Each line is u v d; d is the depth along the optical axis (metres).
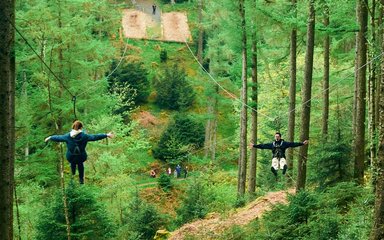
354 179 16.77
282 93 38.97
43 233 15.24
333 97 32.69
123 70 54.47
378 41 17.84
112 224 16.34
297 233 12.33
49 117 27.50
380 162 9.48
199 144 48.69
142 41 68.31
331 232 11.90
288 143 14.91
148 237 21.33
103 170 29.42
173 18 75.56
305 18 19.48
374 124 18.48
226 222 19.47
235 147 49.38
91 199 15.56
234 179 36.19
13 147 13.16
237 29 24.38
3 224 10.18
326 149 17.70
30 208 21.11
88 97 29.83
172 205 33.78
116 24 55.25
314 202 12.91
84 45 29.52
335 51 27.53
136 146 35.28
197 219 22.58
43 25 24.83
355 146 17.94
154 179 43.84
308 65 18.34
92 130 29.81
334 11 18.75
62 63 28.28
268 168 31.53
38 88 27.25
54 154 26.88
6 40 10.20
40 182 28.42
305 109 18.34
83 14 33.75
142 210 22.30
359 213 13.20
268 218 13.52
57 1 27.30
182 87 55.50
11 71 13.07
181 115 50.16
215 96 30.36
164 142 47.91
